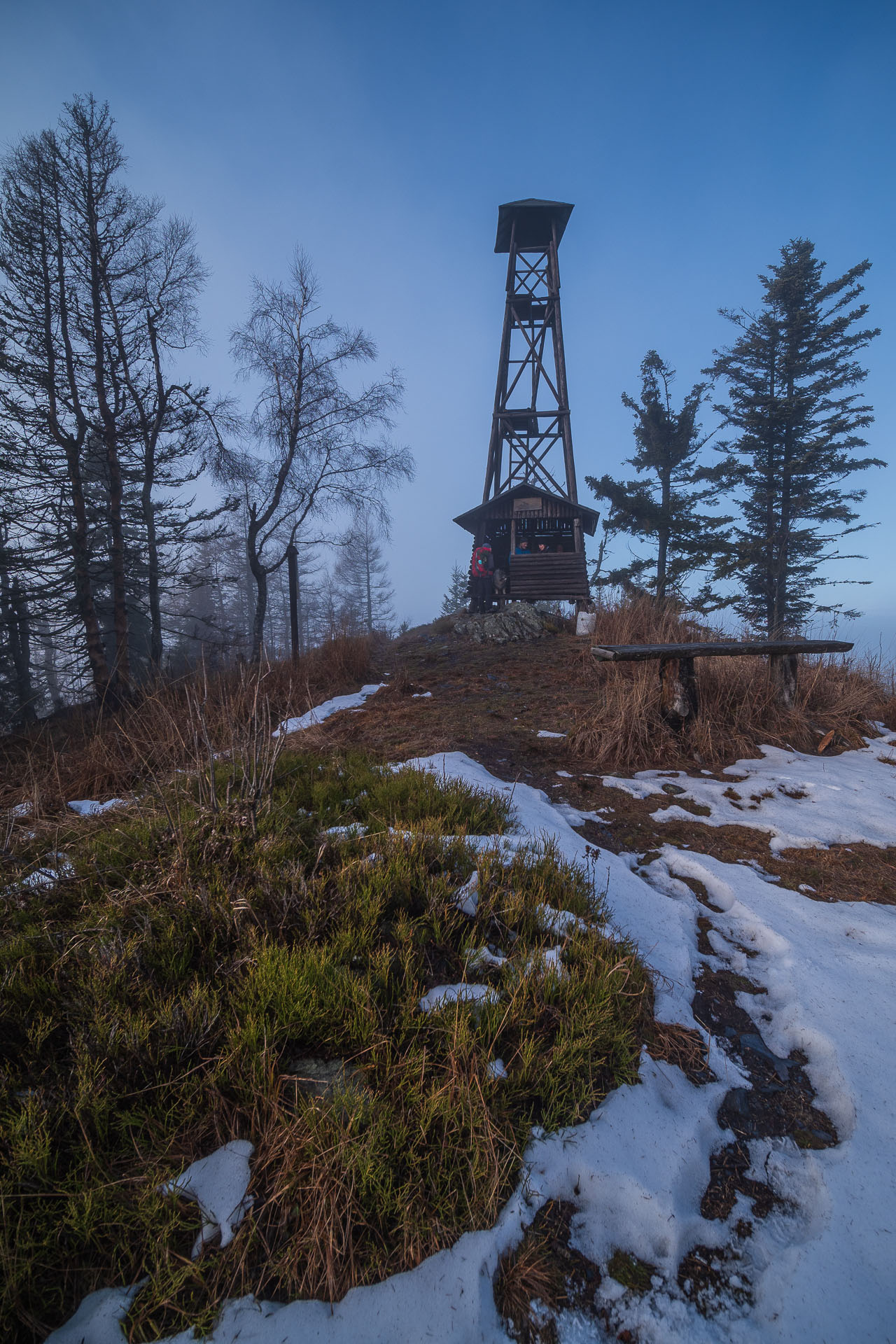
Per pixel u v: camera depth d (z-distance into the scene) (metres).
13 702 15.68
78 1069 1.76
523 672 8.14
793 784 4.37
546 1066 1.86
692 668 5.11
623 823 3.82
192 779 3.85
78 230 11.54
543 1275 1.46
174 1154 1.64
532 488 15.23
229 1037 1.85
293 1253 1.44
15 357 10.97
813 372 21.83
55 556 11.35
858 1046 2.12
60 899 2.66
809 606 21.31
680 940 2.70
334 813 3.45
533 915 2.54
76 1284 1.40
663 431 19.91
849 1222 1.60
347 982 2.04
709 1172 1.76
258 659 9.06
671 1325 1.39
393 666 9.95
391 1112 1.68
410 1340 1.30
